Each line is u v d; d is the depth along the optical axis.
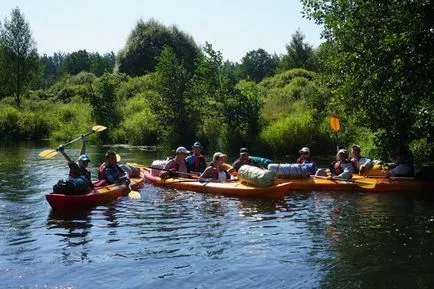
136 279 5.67
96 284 5.52
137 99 34.47
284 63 47.69
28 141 29.53
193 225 8.06
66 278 5.69
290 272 5.88
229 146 20.80
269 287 5.44
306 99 23.39
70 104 38.56
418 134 11.31
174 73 24.28
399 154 11.64
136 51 44.66
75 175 9.92
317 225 8.05
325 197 10.48
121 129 28.14
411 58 9.25
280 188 10.30
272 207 9.46
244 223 8.20
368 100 11.34
